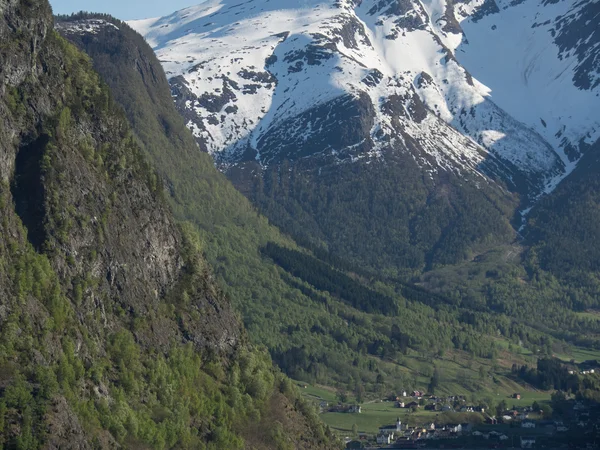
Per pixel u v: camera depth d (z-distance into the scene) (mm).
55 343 169250
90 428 170250
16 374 157500
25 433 153000
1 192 174750
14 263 169875
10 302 164000
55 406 159125
